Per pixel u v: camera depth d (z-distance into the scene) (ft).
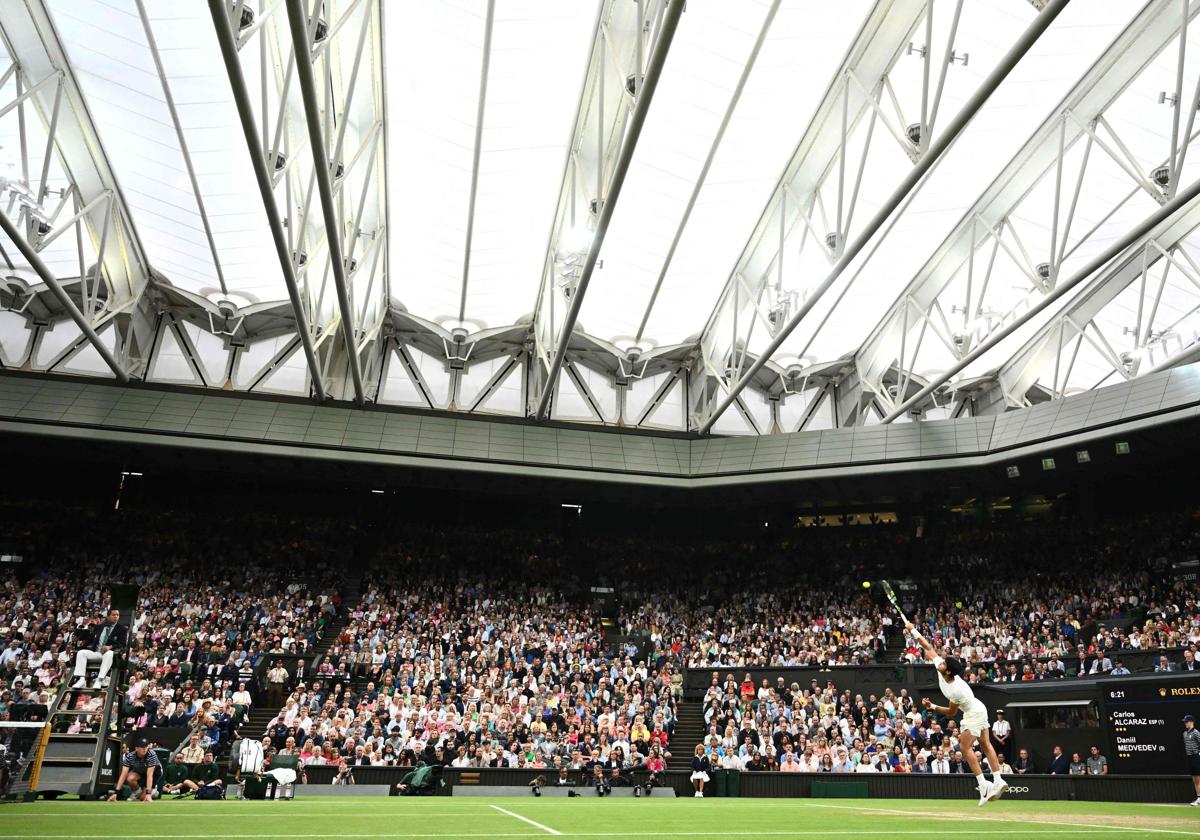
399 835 21.74
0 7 69.15
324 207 66.13
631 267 103.19
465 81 77.51
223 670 96.37
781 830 25.03
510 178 89.40
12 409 103.71
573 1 70.90
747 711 97.25
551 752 87.97
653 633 121.60
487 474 116.26
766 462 116.67
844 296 107.45
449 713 91.71
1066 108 77.05
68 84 78.59
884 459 111.65
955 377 120.57
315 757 80.33
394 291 111.24
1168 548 113.60
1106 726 81.76
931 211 92.53
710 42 73.67
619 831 24.22
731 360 104.68
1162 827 26.89
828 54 75.00
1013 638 107.65
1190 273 85.92
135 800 47.83
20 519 125.49
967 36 71.56
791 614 125.08
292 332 115.24
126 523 128.26
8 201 84.28
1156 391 94.43
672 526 144.36
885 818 33.12
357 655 104.88
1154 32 68.80
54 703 48.55
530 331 118.21
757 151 85.35
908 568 131.75
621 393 122.31
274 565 126.82
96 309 108.06
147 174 90.12
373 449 111.04
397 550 133.39
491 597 126.21
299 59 50.67
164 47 74.08
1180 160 64.54
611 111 80.07
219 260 101.81
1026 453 104.99
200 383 111.24
